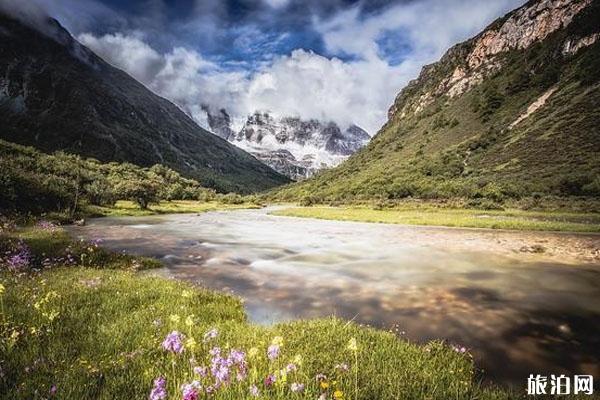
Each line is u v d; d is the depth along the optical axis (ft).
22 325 21.58
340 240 109.19
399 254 81.30
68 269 50.03
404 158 635.66
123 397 13.51
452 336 31.22
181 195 530.27
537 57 615.16
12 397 12.85
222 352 19.19
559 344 29.60
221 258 74.95
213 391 13.25
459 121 648.38
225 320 30.48
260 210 377.50
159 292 37.22
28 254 55.62
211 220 209.05
